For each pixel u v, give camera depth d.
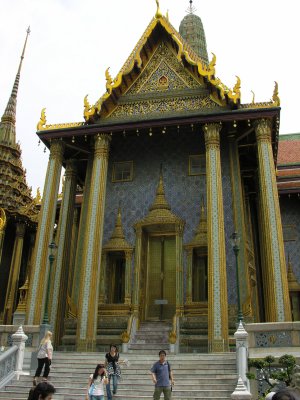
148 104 21.59
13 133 40.25
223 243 17.38
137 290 19.45
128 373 13.08
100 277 19.98
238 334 12.48
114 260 21.05
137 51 22.06
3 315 31.41
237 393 8.77
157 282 20.28
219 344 15.87
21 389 12.16
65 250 21.38
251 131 20.33
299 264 24.70
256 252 22.55
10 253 34.19
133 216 21.08
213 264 17.08
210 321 16.27
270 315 16.23
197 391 11.52
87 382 12.57
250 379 11.52
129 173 22.03
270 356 11.60
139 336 18.52
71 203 22.58
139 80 22.31
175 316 18.17
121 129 20.22
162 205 20.75
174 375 12.69
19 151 39.59
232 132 20.89
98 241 18.66
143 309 19.73
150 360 13.95
